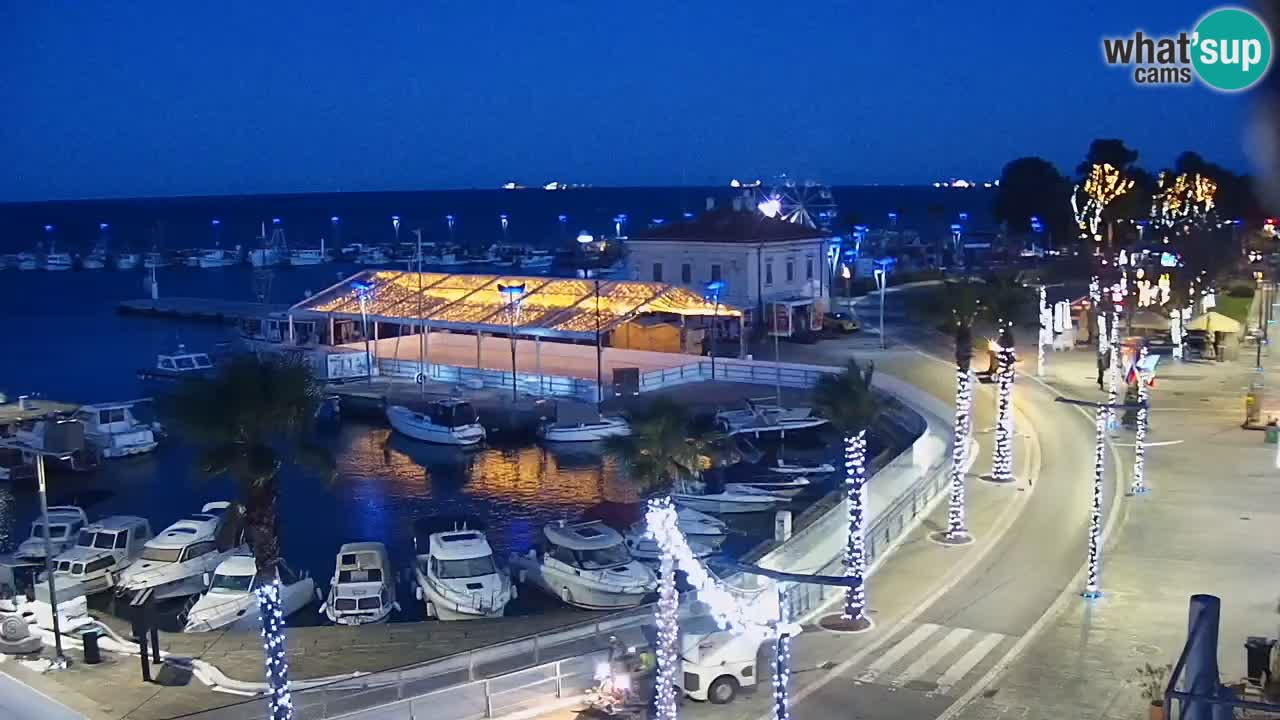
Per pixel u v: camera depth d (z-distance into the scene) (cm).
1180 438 5312
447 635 3281
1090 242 13625
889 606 3209
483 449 6875
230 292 18275
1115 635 2938
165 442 7150
